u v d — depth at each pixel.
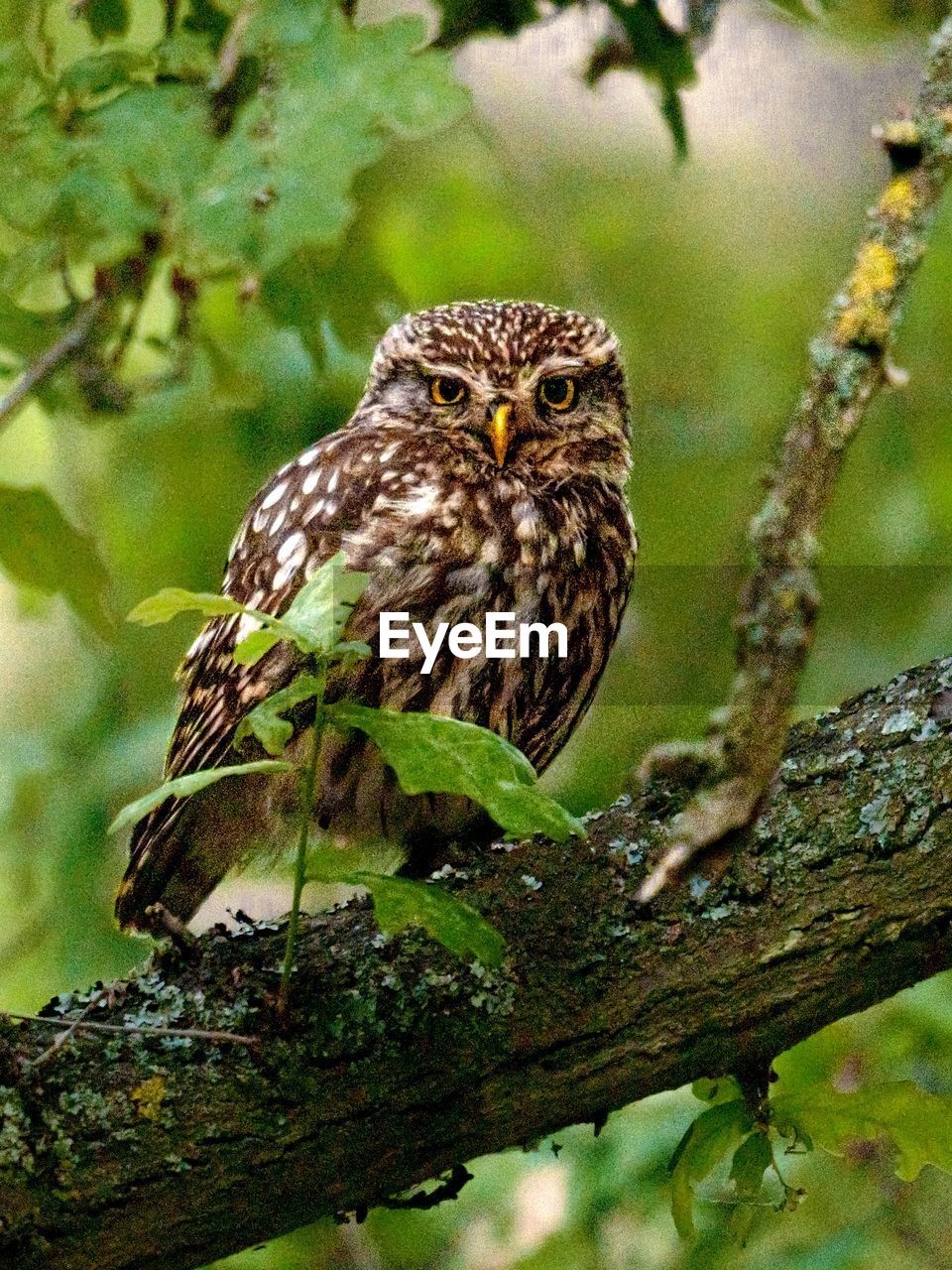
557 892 3.28
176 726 4.77
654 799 3.38
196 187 3.41
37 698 6.89
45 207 3.49
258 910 6.23
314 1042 3.09
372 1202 3.20
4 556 4.30
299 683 2.69
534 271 6.79
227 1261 5.21
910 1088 3.28
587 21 4.28
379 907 2.74
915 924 3.20
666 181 7.20
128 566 6.22
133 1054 3.05
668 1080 3.25
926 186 2.71
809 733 3.36
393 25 3.35
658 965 3.22
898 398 6.60
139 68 3.58
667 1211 5.16
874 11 5.85
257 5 3.36
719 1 4.16
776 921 3.22
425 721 2.69
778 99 6.86
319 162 3.31
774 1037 3.25
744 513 6.39
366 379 5.79
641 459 6.81
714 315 7.09
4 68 3.65
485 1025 3.16
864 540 6.48
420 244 6.64
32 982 6.21
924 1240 5.39
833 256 7.12
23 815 5.98
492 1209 5.51
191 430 6.16
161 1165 3.01
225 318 5.79
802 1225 5.43
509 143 6.79
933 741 3.28
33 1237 2.95
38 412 6.51
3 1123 2.96
